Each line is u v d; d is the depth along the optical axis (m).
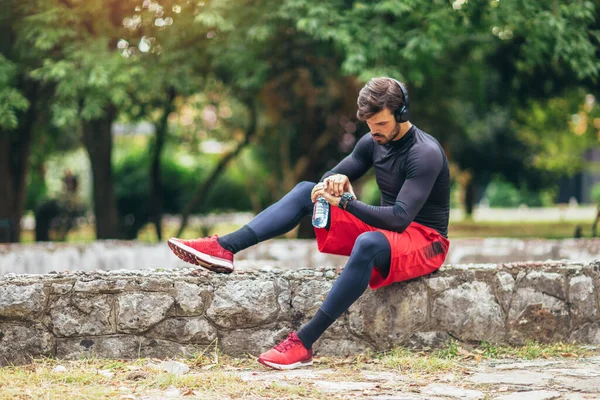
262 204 23.06
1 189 12.53
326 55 12.88
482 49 13.87
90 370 3.75
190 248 4.02
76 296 4.10
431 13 9.41
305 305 4.26
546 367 3.96
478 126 22.34
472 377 3.68
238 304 4.20
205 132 19.03
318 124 15.88
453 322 4.36
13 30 10.43
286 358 3.90
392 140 4.06
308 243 9.01
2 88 9.65
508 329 4.45
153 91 10.72
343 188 4.00
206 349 4.18
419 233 4.11
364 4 9.56
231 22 9.77
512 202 50.88
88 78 9.62
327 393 3.29
